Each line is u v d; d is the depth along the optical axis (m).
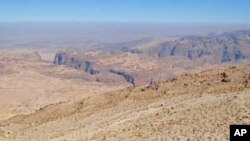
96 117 40.47
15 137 39.81
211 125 26.11
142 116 34.62
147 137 27.23
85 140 31.56
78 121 40.94
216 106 30.89
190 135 25.12
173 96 40.84
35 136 38.69
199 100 35.34
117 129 32.12
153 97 43.06
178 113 31.64
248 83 38.97
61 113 47.56
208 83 43.00
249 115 26.20
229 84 40.53
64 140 33.81
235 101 30.89
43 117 47.88
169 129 27.61
